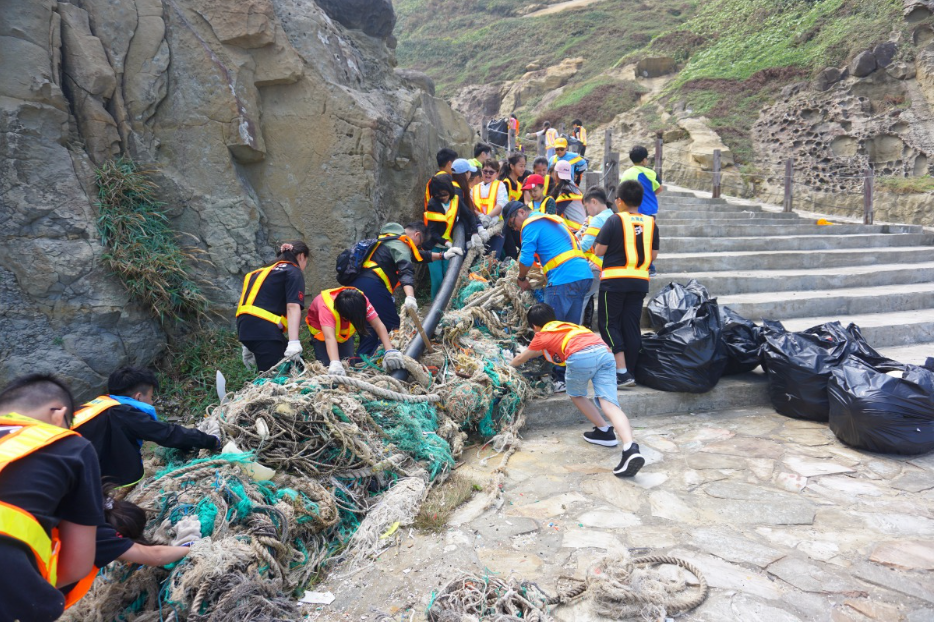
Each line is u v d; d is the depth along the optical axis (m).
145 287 5.95
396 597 2.82
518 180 7.88
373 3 9.02
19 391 2.11
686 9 30.98
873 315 7.07
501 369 4.77
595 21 31.66
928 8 16.69
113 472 3.10
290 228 7.04
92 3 6.14
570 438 4.70
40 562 1.83
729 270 8.08
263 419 3.56
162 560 2.46
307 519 3.16
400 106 8.26
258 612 2.48
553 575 2.94
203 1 6.51
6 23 5.47
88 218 5.80
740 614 2.63
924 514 3.43
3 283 5.42
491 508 3.62
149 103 6.36
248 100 6.68
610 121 21.64
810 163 16.20
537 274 6.04
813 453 4.26
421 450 3.96
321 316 4.40
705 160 16.97
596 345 4.14
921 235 10.09
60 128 5.75
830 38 18.69
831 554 3.06
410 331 5.15
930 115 15.32
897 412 4.07
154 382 3.40
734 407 5.18
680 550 3.13
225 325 6.63
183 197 6.50
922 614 2.61
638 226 4.88
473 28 37.34
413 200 8.18
